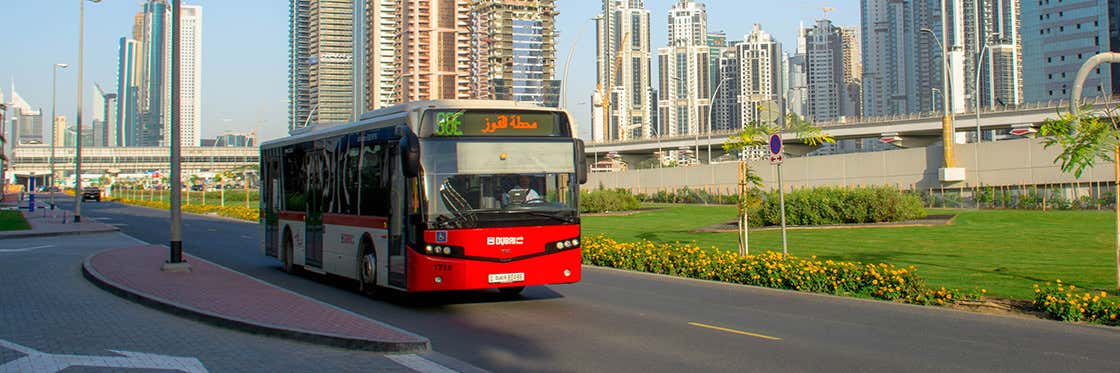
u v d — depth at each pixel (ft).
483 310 43.19
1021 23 467.93
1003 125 277.03
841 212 105.60
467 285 40.88
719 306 44.37
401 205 42.37
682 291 51.31
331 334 32.30
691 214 152.15
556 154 43.78
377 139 45.96
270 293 46.19
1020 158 161.17
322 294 50.31
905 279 47.01
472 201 41.52
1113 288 47.19
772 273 53.06
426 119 41.57
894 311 42.19
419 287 40.52
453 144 41.73
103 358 29.35
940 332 35.70
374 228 46.06
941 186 174.29
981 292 45.50
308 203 58.29
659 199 242.37
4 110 275.59
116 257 70.59
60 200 360.69
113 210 232.94
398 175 42.91
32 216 173.78
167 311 41.14
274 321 36.01
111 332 35.22
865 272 48.96
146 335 34.53
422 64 355.36
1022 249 70.38
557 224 43.16
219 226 144.46
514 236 41.98
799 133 76.64
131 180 502.38
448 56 357.61
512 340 34.09
